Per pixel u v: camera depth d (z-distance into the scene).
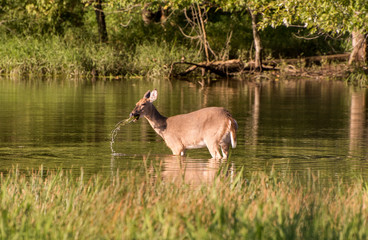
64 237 10.73
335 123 32.09
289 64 75.38
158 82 64.25
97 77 71.12
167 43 79.81
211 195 13.33
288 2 38.88
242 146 24.09
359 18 37.91
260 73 71.94
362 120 33.50
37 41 75.75
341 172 18.89
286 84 62.22
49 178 17.08
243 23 86.12
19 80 64.62
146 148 23.44
